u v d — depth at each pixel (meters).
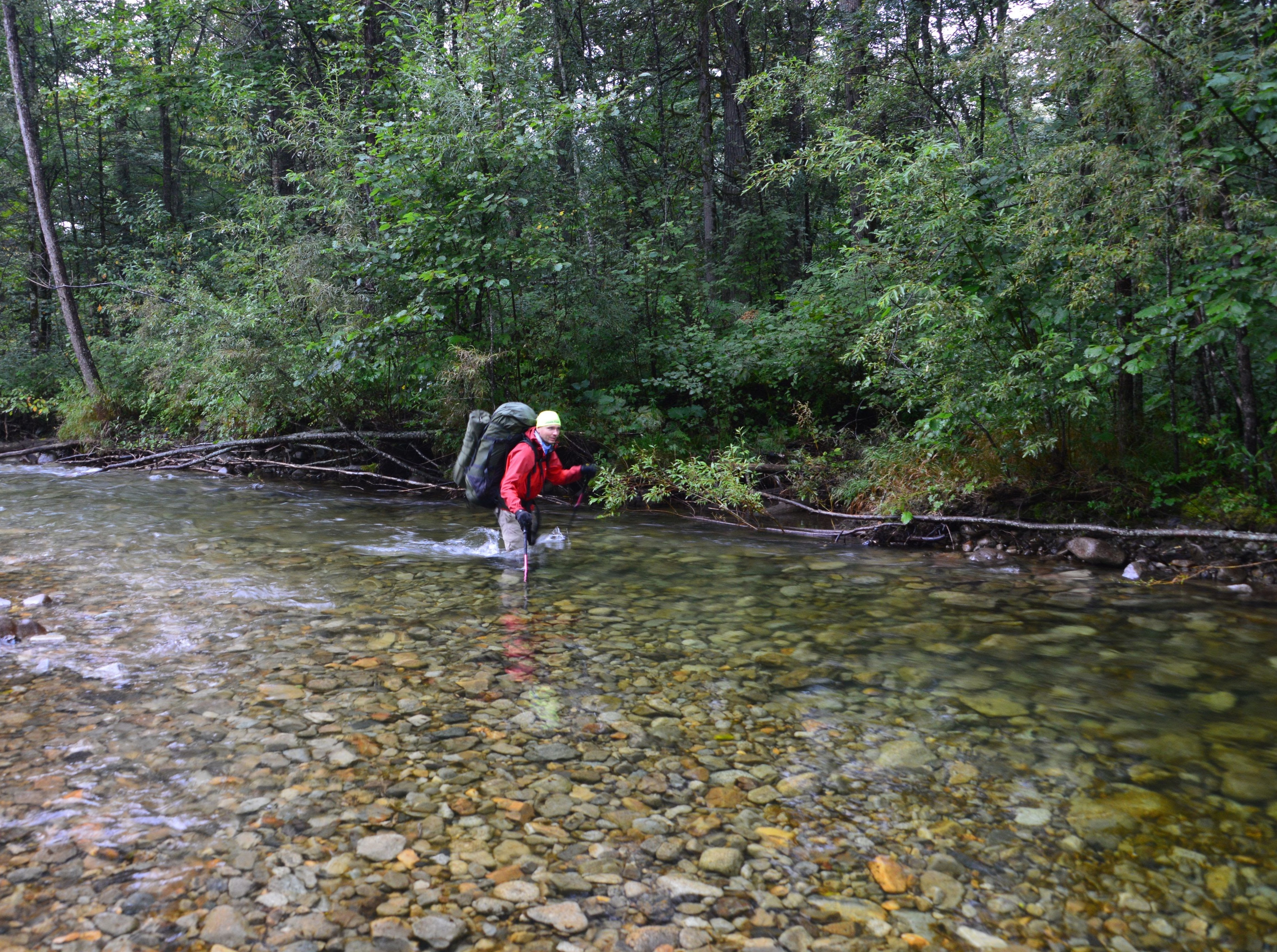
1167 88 5.50
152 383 13.02
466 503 9.79
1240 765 3.12
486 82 9.80
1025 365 6.55
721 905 2.27
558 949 2.08
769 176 8.16
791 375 10.34
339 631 4.64
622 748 3.23
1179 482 6.61
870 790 2.94
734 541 7.63
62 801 2.70
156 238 16.50
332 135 10.98
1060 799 2.88
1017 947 2.12
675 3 17.27
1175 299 5.38
